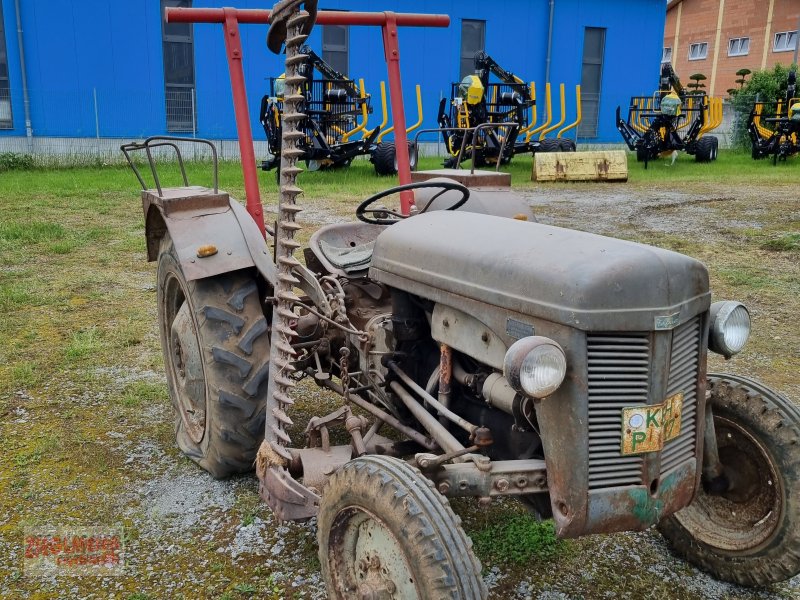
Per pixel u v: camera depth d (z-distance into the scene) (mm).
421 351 2854
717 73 37062
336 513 2297
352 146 14938
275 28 2686
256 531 2996
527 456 2408
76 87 17000
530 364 1969
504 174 4078
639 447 2154
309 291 3248
